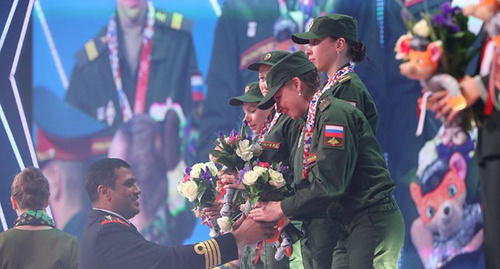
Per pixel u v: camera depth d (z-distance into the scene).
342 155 4.62
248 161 5.55
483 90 2.94
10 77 11.48
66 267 6.05
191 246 5.70
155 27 11.78
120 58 11.80
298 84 5.06
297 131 5.57
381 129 10.83
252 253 6.25
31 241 6.04
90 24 11.84
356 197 4.77
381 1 10.92
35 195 6.19
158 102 11.72
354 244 4.78
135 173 11.61
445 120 3.08
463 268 10.18
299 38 5.38
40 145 11.58
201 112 11.57
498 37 2.96
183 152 11.62
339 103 4.83
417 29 3.09
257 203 5.12
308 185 4.91
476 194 10.11
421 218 10.45
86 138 11.72
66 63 11.76
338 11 11.09
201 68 11.66
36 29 11.70
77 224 11.62
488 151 3.04
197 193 6.05
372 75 10.89
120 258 5.78
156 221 11.55
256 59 11.41
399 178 10.62
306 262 5.43
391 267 4.79
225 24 11.57
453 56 3.04
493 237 3.08
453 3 10.11
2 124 11.40
